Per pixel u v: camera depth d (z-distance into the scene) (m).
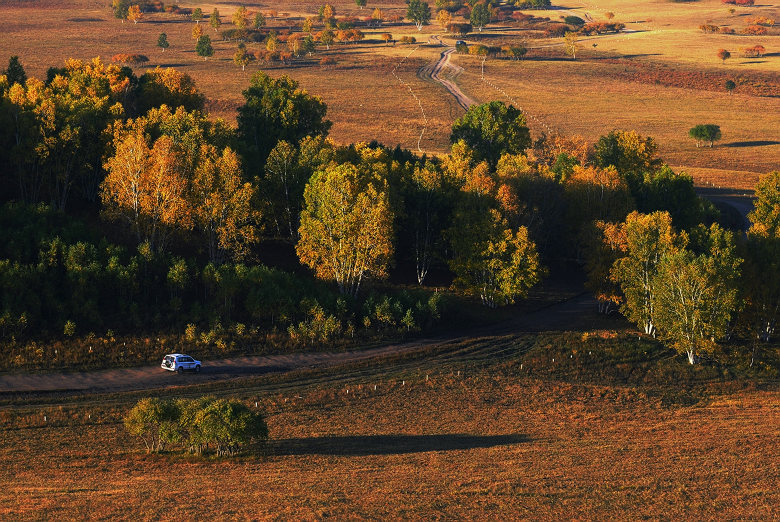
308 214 180.75
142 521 85.88
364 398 139.25
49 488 94.94
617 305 197.88
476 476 102.81
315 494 94.62
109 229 180.88
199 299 165.50
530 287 194.75
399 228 195.12
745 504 95.12
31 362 139.12
